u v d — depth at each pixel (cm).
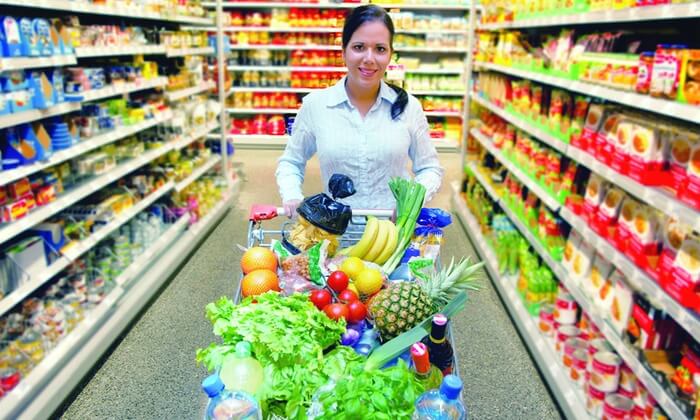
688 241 180
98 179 320
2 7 299
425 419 105
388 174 240
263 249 165
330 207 167
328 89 237
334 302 152
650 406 206
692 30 253
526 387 276
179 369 286
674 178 197
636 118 224
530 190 353
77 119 311
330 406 104
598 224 250
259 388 118
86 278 313
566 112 295
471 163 534
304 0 807
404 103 235
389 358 127
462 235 490
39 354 253
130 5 353
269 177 673
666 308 185
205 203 498
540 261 341
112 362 291
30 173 255
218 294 370
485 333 326
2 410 219
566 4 294
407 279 174
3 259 248
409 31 806
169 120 441
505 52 419
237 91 838
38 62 251
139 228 383
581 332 276
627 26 303
